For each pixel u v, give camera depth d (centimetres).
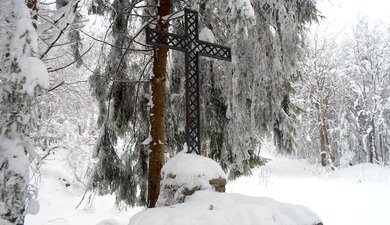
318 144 2570
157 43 455
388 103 2562
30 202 364
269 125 682
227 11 519
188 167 395
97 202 1532
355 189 1627
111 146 711
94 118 1780
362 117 2728
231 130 697
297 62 666
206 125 731
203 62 725
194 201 340
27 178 356
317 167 2358
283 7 614
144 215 313
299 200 1472
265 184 1861
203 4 650
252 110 666
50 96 1126
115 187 723
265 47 650
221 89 736
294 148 696
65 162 1755
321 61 2417
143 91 721
